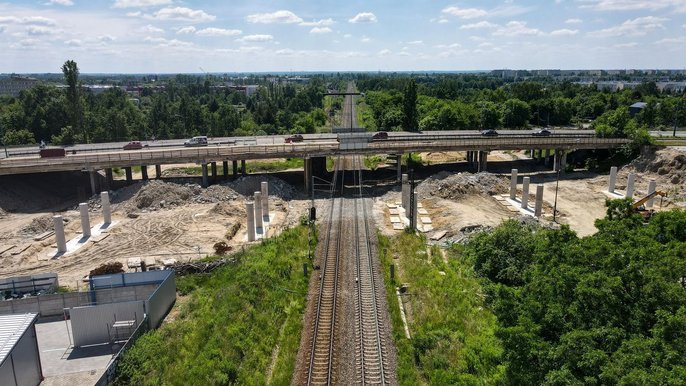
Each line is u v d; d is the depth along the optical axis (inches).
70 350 1328.7
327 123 6865.2
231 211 2635.3
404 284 1729.8
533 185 3235.7
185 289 1731.1
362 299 1617.9
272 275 1740.9
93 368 1239.5
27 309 1512.1
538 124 5969.5
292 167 3814.0
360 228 2349.9
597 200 2898.6
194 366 1202.0
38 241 2241.6
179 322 1470.2
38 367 1176.2
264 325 1448.1
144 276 1624.0
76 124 4382.4
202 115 5821.9
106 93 7480.3
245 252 2028.8
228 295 1581.0
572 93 7381.9
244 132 5403.5
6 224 2522.1
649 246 1195.3
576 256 1151.0
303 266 1840.6
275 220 2564.0
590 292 973.8
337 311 1545.3
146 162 2930.6
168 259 1984.5
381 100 6673.2
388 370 1250.0
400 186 3208.7
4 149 3476.9
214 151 3056.1
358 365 1277.1
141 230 2351.1
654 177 3176.7
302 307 1583.4
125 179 3383.4
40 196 2972.4
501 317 1178.6
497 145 3376.0
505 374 1032.2
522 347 968.3
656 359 821.2
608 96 6565.0
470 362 1227.2
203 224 2439.7
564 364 882.8
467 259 1894.7
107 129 4687.5
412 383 1179.9
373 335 1406.3
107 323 1370.6
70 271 1915.6
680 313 876.6
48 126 4675.2
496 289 1326.3
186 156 2974.9
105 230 2373.3
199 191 2886.3
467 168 3735.2
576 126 5659.5
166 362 1244.5
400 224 2442.2
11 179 2960.1
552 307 1012.5
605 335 910.4
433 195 2896.2
